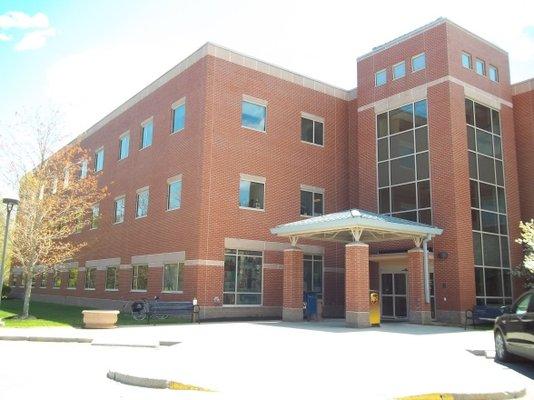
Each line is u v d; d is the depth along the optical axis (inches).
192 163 970.7
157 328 734.5
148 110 1187.9
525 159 1074.1
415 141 1004.6
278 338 591.8
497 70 1084.5
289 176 1065.5
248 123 1017.5
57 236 978.1
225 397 307.3
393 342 562.6
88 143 1518.2
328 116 1170.0
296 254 895.7
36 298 1718.8
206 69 972.6
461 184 931.3
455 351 499.2
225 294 925.2
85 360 468.8
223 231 941.8
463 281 886.4
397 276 1002.1
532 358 423.8
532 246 858.1
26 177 956.6
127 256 1183.6
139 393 325.1
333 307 1083.9
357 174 1163.3
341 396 307.4
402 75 1053.8
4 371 405.1
